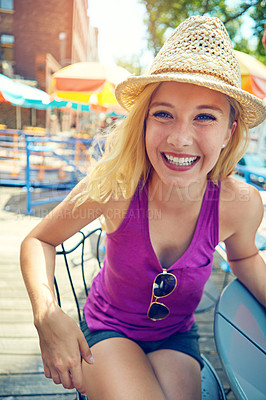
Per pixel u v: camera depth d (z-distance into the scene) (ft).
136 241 3.44
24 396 5.01
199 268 3.52
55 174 20.81
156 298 3.55
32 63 41.73
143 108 3.24
